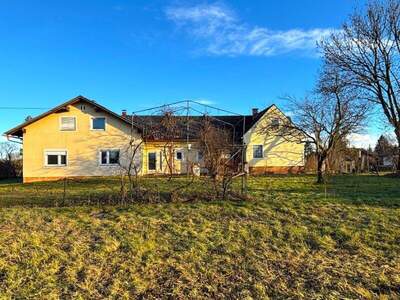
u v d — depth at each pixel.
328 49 28.70
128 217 10.89
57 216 11.22
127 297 5.98
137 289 6.26
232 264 7.40
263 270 7.10
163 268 7.16
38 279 6.57
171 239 8.85
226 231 9.48
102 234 9.19
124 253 7.94
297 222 10.29
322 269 7.16
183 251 8.07
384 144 48.91
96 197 14.18
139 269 7.11
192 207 12.09
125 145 29.06
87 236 9.09
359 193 15.79
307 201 13.27
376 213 11.28
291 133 29.95
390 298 6.03
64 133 28.78
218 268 7.20
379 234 9.24
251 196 14.09
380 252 8.16
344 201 13.30
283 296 6.07
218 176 15.04
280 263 7.48
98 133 28.97
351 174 29.91
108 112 28.75
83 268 7.10
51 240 8.70
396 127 29.52
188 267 7.23
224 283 6.54
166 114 21.94
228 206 12.19
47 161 28.70
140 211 11.62
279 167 35.22
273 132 33.88
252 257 7.77
